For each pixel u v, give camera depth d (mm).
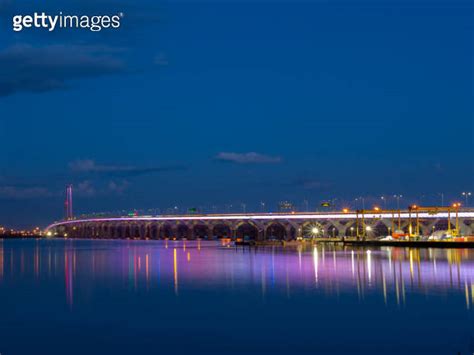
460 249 143500
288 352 37312
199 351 38125
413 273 77750
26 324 47500
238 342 40125
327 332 42094
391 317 46344
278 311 50750
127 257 147750
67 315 51406
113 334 43406
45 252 193375
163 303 57219
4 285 75875
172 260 127812
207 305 55219
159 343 40406
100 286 73188
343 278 73812
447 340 38906
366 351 36938
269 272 87438
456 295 56406
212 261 121062
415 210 195250
